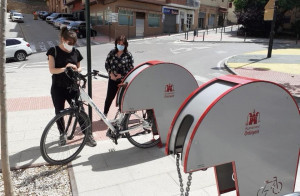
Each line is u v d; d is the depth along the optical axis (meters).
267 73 11.57
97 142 4.45
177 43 25.17
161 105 4.10
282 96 2.39
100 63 15.55
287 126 2.47
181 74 4.10
